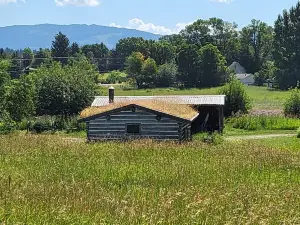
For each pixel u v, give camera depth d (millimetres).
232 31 188250
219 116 48062
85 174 20734
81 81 63000
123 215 12211
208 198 14383
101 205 13359
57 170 21672
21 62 164750
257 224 12078
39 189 15500
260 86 150875
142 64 145000
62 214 11719
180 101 48031
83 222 11398
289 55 141625
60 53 188125
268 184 18844
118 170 21828
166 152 28250
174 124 36812
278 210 13453
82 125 53969
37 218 11523
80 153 27359
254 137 45594
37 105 60938
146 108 36781
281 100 90375
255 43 184625
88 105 62250
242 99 61031
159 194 15594
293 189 17531
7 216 11383
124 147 29797
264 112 61781
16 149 28641
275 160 25672
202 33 188750
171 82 144250
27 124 54875
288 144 37531
